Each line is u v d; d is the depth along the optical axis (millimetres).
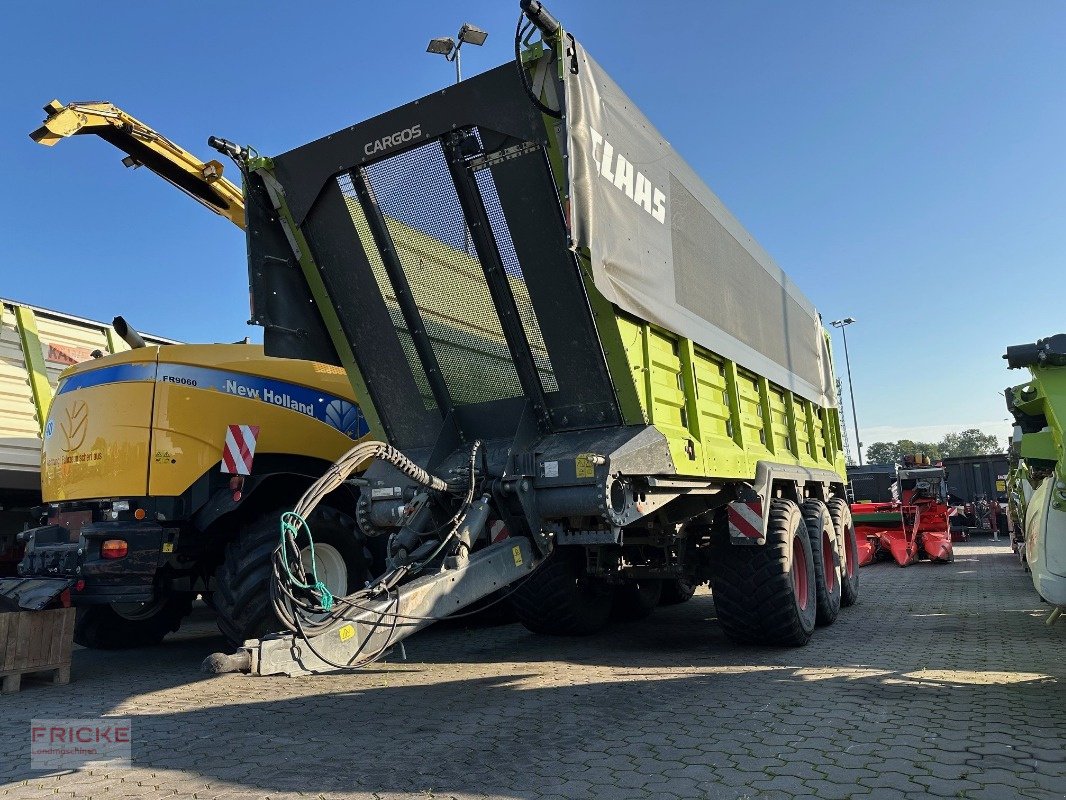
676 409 4691
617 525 3859
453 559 3648
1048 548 4324
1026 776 2895
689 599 9133
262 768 3201
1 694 4816
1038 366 4344
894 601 8414
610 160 4020
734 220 6176
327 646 3086
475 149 4082
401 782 2986
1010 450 10367
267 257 4613
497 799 2791
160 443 5566
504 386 4488
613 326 4047
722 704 4031
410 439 4844
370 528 4383
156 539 5391
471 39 4723
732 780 2922
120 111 7012
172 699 4578
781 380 7082
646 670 4992
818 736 3428
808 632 5727
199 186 7828
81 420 5789
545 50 3730
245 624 5055
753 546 5508
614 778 2975
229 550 5297
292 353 4656
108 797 2914
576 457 3852
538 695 4379
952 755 3139
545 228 4047
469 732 3660
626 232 4137
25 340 7664
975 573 11367
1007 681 4434
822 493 8062
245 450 5551
